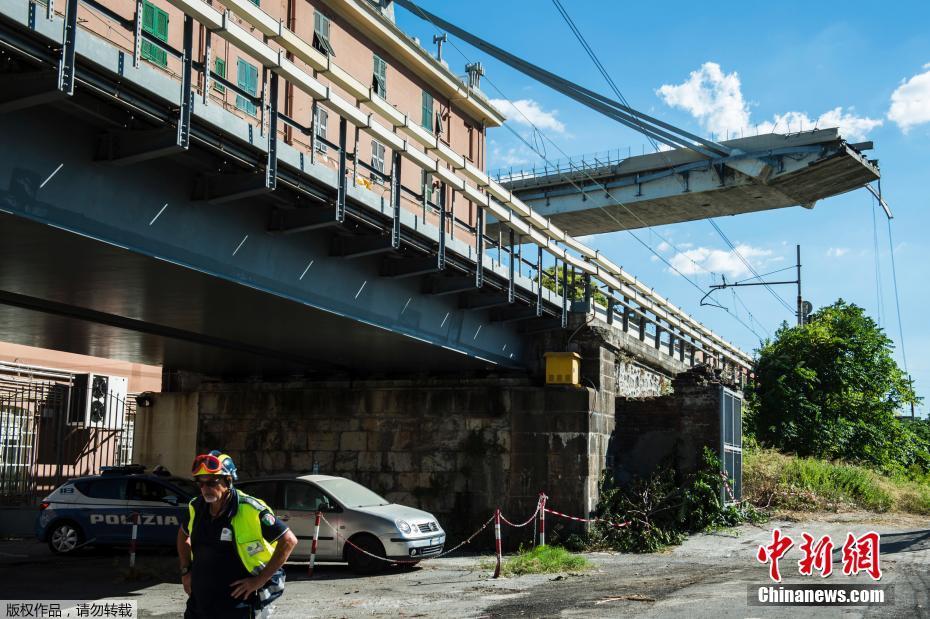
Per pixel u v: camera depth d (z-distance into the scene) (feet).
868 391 115.96
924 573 43.39
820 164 137.80
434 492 67.41
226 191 37.65
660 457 68.95
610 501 64.85
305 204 42.24
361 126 42.32
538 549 54.54
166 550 58.29
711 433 67.97
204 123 33.50
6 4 25.75
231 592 17.40
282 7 83.46
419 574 47.80
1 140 29.55
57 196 31.81
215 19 32.60
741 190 146.82
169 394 80.02
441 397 68.74
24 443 76.69
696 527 64.34
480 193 52.80
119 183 34.37
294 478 51.62
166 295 44.86
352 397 71.67
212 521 17.63
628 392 75.00
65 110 31.35
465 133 121.39
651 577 44.29
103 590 41.27
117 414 84.28
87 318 52.44
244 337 58.54
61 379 82.38
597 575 45.96
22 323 55.16
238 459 74.43
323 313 48.47
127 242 34.91
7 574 46.70
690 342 95.50
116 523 55.62
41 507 56.90
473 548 64.75
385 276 52.37
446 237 51.06
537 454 65.31
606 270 71.72
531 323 69.51
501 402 66.90
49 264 38.17
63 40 27.61
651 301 82.89
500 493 65.72
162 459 79.05
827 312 120.78
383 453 69.62
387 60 101.65
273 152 36.47
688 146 146.30
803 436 107.45
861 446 110.73
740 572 45.50
